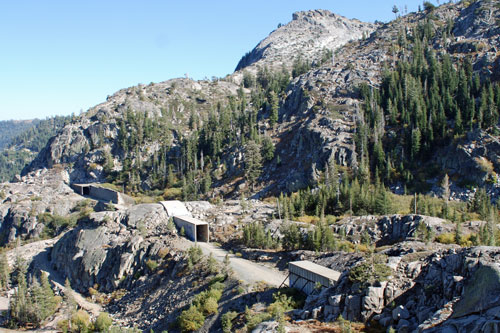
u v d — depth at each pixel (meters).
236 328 46.06
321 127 139.50
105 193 158.00
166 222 97.00
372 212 90.12
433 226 70.75
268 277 61.41
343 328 32.84
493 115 112.81
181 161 175.88
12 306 75.50
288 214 93.12
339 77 177.12
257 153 138.50
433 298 33.03
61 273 96.31
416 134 117.69
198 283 64.75
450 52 173.50
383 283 35.50
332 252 63.19
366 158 119.25
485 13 188.75
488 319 24.86
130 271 82.88
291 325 36.09
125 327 60.62
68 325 68.44
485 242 61.22
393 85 150.75
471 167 105.44
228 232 90.31
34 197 166.62
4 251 127.50
